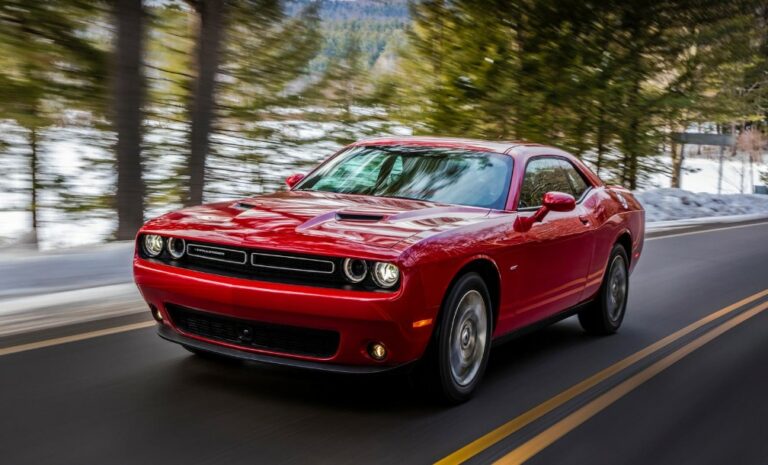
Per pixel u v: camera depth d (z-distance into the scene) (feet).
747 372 17.65
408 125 53.11
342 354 12.39
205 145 35.29
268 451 11.20
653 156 69.92
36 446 10.87
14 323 17.26
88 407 12.55
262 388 13.98
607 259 19.84
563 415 13.83
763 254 41.68
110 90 31.65
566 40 58.18
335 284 12.17
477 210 15.19
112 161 37.40
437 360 13.17
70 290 20.59
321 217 13.56
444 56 55.83
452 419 13.15
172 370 14.71
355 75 42.06
